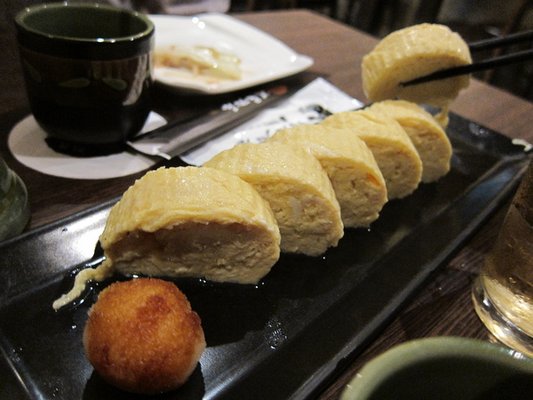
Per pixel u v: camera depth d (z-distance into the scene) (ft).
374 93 0.95
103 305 0.51
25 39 0.75
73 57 0.75
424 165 0.90
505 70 2.25
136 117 0.87
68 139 0.85
